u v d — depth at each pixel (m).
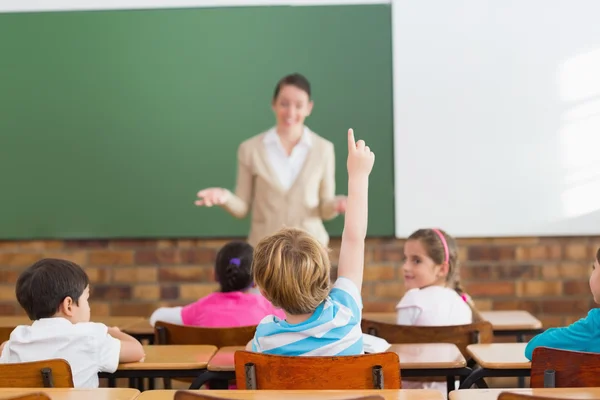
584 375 1.63
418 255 2.83
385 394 1.40
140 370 2.05
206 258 4.25
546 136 4.08
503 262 4.14
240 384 1.63
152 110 4.22
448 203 4.11
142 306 4.26
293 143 4.04
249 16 4.19
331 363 1.58
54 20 4.22
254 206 4.08
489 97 4.10
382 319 3.06
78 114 4.24
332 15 4.15
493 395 1.40
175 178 4.22
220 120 4.20
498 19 4.09
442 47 4.11
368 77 4.14
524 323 2.96
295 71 4.17
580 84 4.07
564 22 4.07
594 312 1.93
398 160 4.12
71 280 2.06
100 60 4.23
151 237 4.23
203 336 2.46
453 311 2.58
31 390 1.46
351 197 1.84
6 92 4.25
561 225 4.08
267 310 2.74
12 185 4.26
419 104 4.12
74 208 4.25
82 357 1.96
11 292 4.27
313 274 1.68
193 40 4.20
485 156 4.10
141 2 4.22
